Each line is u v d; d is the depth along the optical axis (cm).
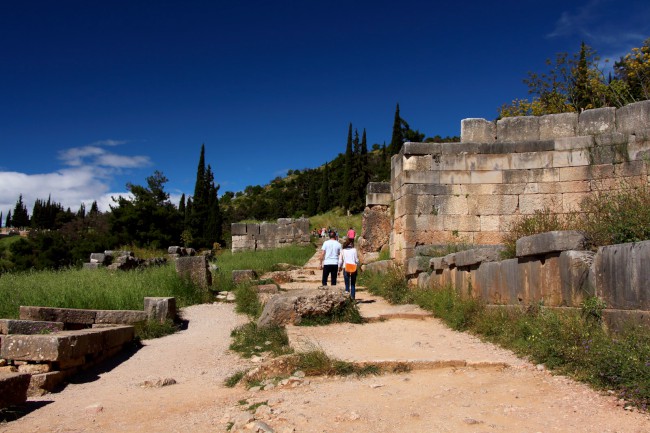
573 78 2739
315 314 999
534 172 1375
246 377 680
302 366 681
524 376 604
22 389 595
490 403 515
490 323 838
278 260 2438
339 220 4094
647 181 1270
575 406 485
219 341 978
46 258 3425
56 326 904
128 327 950
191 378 742
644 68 2362
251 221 4447
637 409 464
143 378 750
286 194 8738
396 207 1524
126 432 511
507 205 1384
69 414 581
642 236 677
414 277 1328
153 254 3109
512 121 1417
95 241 3628
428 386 590
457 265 1048
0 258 3875
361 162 5612
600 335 608
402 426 464
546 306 748
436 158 1425
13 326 882
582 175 1334
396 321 1017
